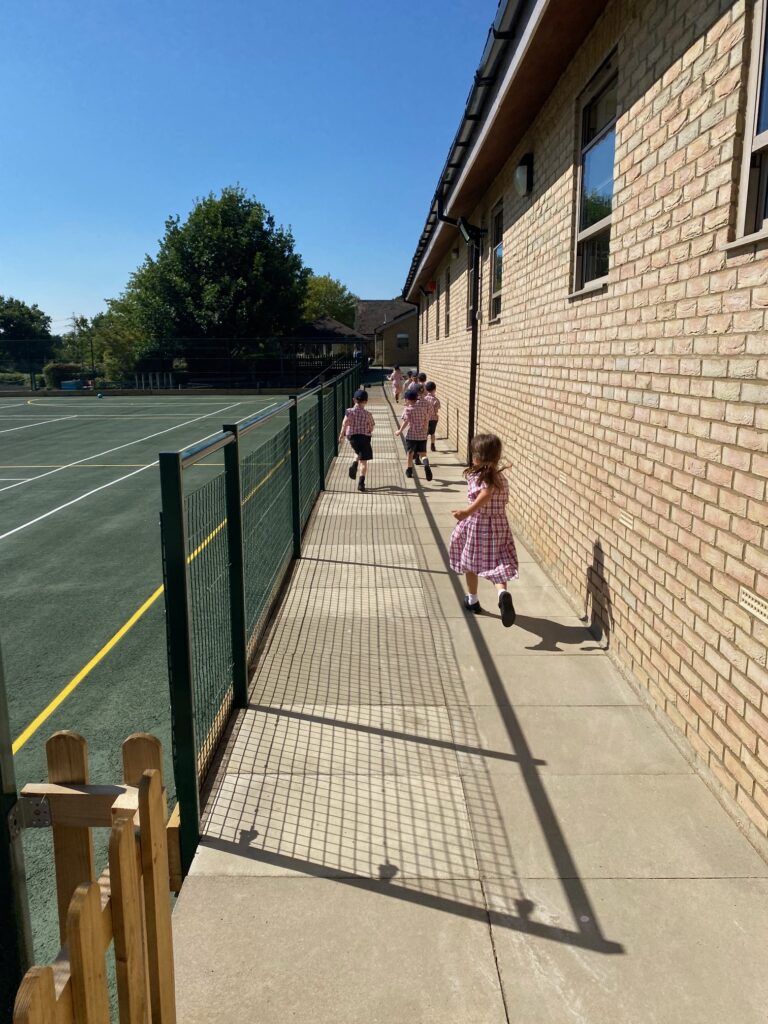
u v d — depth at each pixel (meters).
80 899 1.30
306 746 4.05
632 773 3.77
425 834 3.31
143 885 1.65
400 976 2.56
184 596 3.13
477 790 3.64
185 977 2.56
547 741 4.08
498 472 5.65
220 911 2.87
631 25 4.64
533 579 6.92
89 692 5.31
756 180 3.26
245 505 5.03
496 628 5.73
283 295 45.78
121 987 1.50
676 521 3.98
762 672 3.10
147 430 24.41
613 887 2.98
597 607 5.51
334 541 8.62
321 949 2.68
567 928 2.77
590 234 5.68
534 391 7.62
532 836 3.29
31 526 10.84
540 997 2.47
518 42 5.99
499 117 7.49
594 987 2.51
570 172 6.12
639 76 4.52
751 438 3.17
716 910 2.85
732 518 3.35
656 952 2.65
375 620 5.95
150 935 1.66
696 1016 2.40
